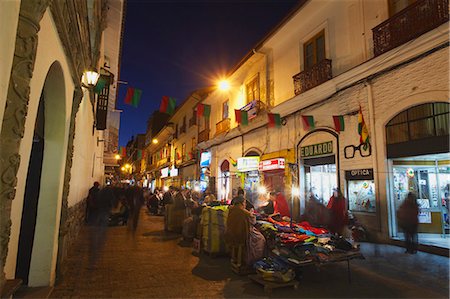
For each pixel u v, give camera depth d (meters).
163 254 7.03
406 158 7.61
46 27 3.08
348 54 9.34
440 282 4.91
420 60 6.98
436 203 7.82
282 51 12.66
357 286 4.80
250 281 5.10
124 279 5.13
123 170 59.38
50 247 4.48
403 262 6.03
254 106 13.71
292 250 5.11
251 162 13.78
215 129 19.38
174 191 16.17
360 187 8.47
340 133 9.18
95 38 8.10
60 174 4.59
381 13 8.28
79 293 4.43
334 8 10.03
